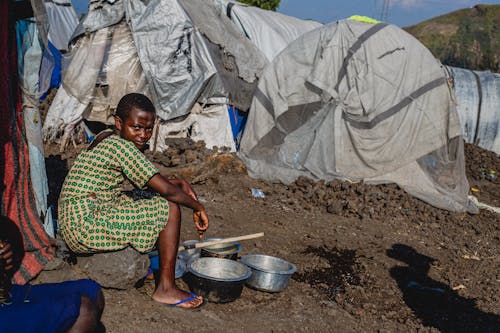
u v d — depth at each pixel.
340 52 8.63
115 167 3.29
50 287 2.50
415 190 8.23
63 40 12.22
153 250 3.56
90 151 3.32
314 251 5.43
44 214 3.81
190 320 3.35
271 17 13.02
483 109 13.16
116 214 3.32
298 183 8.05
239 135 9.98
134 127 3.33
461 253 6.14
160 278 3.48
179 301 3.46
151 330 3.12
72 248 3.40
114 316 3.16
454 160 8.64
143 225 3.35
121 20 8.87
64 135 8.62
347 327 3.82
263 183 8.10
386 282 4.88
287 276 4.07
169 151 8.02
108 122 8.89
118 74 8.88
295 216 6.68
